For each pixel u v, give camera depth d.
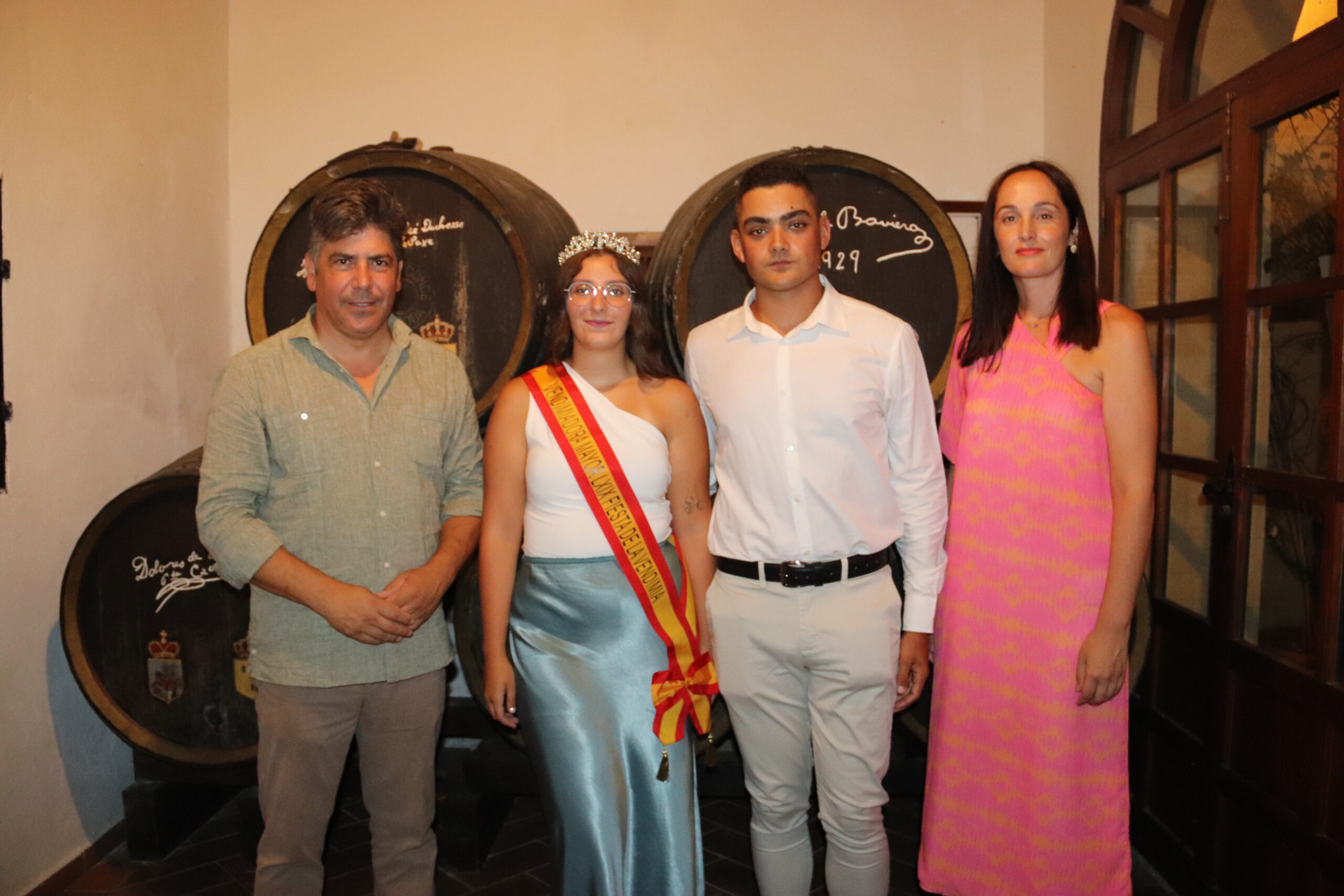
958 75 2.99
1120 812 1.61
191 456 2.32
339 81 3.03
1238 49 2.02
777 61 2.99
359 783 2.65
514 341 2.19
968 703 1.71
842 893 1.74
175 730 2.20
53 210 2.21
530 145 3.02
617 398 1.71
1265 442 1.90
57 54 2.22
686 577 1.74
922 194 2.16
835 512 1.66
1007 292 1.69
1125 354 1.55
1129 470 1.55
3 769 2.06
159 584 2.17
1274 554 1.87
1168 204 2.24
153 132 2.62
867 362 1.67
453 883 2.28
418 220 2.22
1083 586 1.60
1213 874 2.05
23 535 2.12
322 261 1.62
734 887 2.24
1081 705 1.60
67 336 2.27
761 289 1.72
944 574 1.76
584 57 3.01
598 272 1.64
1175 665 2.28
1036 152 3.00
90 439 2.36
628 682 1.65
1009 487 1.65
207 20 2.90
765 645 1.70
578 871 1.61
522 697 1.67
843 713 1.69
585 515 1.67
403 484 1.68
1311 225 1.73
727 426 1.73
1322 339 1.71
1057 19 2.89
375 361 1.72
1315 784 1.72
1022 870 1.65
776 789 1.77
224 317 3.01
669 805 1.64
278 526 1.64
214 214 2.95
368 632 1.58
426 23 3.02
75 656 2.16
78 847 2.32
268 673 1.63
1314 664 1.74
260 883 1.64
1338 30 1.61
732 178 2.13
